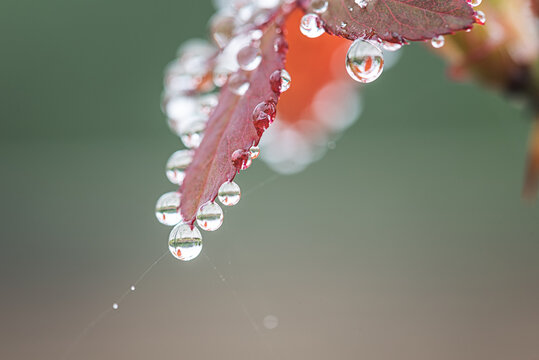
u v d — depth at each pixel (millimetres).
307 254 369
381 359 250
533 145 170
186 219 149
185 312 282
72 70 590
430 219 400
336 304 297
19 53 588
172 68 180
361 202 473
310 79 180
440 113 592
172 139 619
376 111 609
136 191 543
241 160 149
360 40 151
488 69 169
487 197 409
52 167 607
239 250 380
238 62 152
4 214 504
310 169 568
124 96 594
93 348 294
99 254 415
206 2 527
